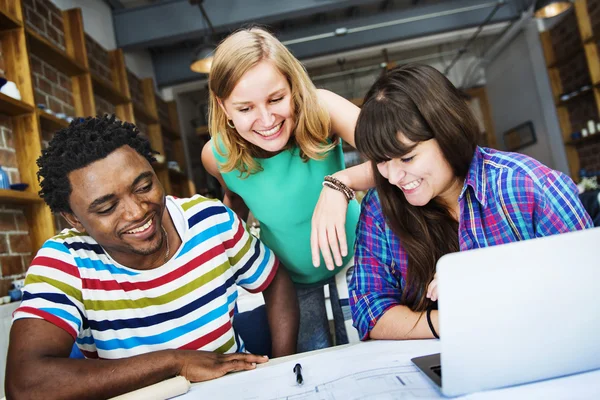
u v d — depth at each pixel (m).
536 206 0.86
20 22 2.43
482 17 6.04
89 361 0.79
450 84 0.84
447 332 0.54
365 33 6.14
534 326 0.55
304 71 1.14
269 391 0.66
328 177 1.05
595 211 3.25
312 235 1.03
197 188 6.84
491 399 0.55
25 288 0.88
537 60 6.40
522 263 0.53
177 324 1.00
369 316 0.95
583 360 0.58
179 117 6.26
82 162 0.81
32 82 2.46
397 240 1.02
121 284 0.96
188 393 0.73
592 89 5.07
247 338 1.29
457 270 0.52
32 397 0.75
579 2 4.97
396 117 0.80
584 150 5.73
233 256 1.10
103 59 4.17
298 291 1.45
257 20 4.78
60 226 2.81
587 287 0.55
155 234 0.89
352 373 0.68
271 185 1.28
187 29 4.76
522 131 7.22
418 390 0.58
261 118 1.08
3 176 2.15
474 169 0.89
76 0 3.89
